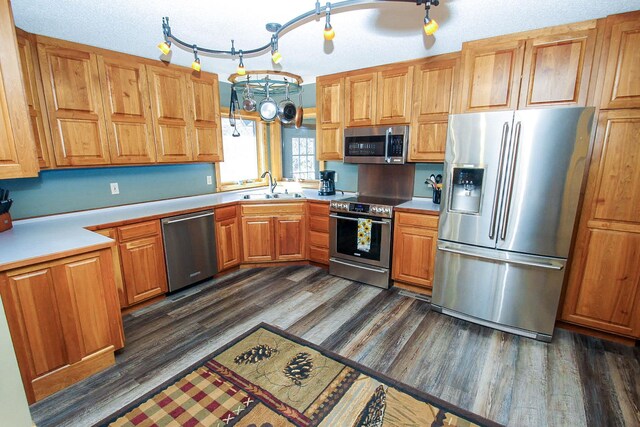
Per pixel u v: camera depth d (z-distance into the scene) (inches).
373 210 123.1
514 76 95.0
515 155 88.2
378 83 125.7
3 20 56.3
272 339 92.4
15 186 96.6
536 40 90.6
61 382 72.9
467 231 99.7
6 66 57.5
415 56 113.7
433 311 109.3
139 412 66.5
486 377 76.9
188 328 98.0
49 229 89.0
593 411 66.9
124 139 108.5
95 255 76.2
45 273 68.7
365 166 149.3
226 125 162.1
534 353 86.3
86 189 112.3
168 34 76.8
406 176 138.6
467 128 94.6
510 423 64.1
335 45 102.0
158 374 77.8
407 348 88.4
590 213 88.4
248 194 156.4
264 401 69.6
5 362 56.4
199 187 150.9
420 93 117.0
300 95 162.4
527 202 89.0
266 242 145.0
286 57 114.1
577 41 85.7
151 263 109.6
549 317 90.0
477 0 72.6
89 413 66.2
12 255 66.9
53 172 104.0
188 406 68.1
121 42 96.8
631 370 79.3
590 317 92.6
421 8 76.1
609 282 88.6
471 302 101.1
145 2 71.5
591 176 87.1
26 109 60.5
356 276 132.8
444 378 76.6
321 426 63.3
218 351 86.7
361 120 132.6
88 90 98.9
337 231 135.0
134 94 109.6
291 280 134.4
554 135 83.0
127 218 103.0
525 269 91.2
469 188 98.9
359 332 96.2
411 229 116.8
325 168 164.6
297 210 145.3
